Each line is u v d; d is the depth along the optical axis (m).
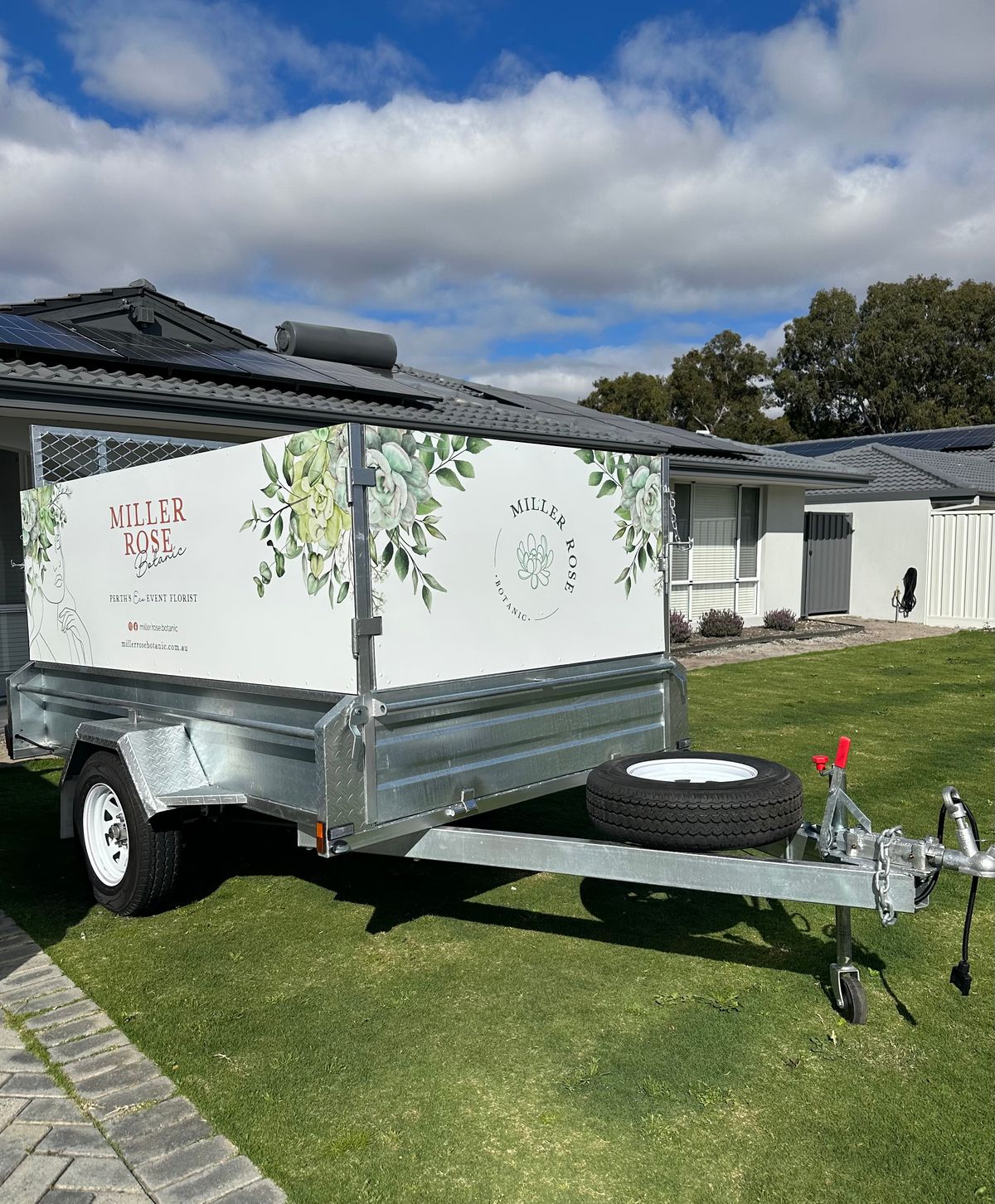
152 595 4.33
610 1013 3.38
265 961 3.87
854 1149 2.59
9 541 8.92
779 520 16.66
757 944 3.99
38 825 5.75
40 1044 3.19
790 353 50.69
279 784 3.62
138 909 4.28
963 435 27.02
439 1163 2.55
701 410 49.44
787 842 3.59
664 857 3.25
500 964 3.82
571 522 4.16
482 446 3.70
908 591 17.88
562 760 4.11
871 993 3.52
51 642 5.34
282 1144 2.63
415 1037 3.23
